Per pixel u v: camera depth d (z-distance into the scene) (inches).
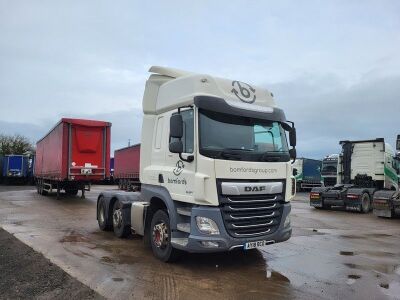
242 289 237.9
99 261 296.2
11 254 307.6
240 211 266.8
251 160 275.0
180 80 294.8
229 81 291.1
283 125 311.0
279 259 312.5
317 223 542.0
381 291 238.1
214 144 267.1
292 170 306.8
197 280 254.4
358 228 503.2
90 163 802.2
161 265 287.9
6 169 1672.0
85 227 454.6
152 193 311.7
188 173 269.3
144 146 332.2
